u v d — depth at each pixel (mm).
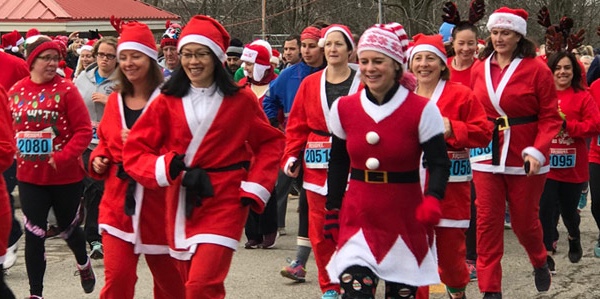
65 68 11242
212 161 5121
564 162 8016
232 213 5094
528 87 6574
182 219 5098
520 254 8836
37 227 6711
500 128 6641
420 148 4883
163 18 28969
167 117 5180
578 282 7730
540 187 6699
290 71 7949
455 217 6000
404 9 33906
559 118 6621
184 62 5113
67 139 6887
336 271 4949
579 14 32562
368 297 4770
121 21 8195
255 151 5344
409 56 6164
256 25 39781
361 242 4879
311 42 7746
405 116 4809
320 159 6613
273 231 9211
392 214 4879
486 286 6594
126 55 5574
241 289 7461
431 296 7230
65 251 9102
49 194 6844
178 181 5109
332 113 5004
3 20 25328
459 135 5867
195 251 5016
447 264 6059
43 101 6820
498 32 6629
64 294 7312
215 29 5137
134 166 5117
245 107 5188
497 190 6633
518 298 7168
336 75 6668
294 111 6816
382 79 4812
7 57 8180
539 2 31750
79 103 6875
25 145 6738
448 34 8844
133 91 5684
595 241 9570
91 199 8555
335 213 5090
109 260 5402
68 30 25625
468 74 7758
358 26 39281
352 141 4910
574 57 8141
